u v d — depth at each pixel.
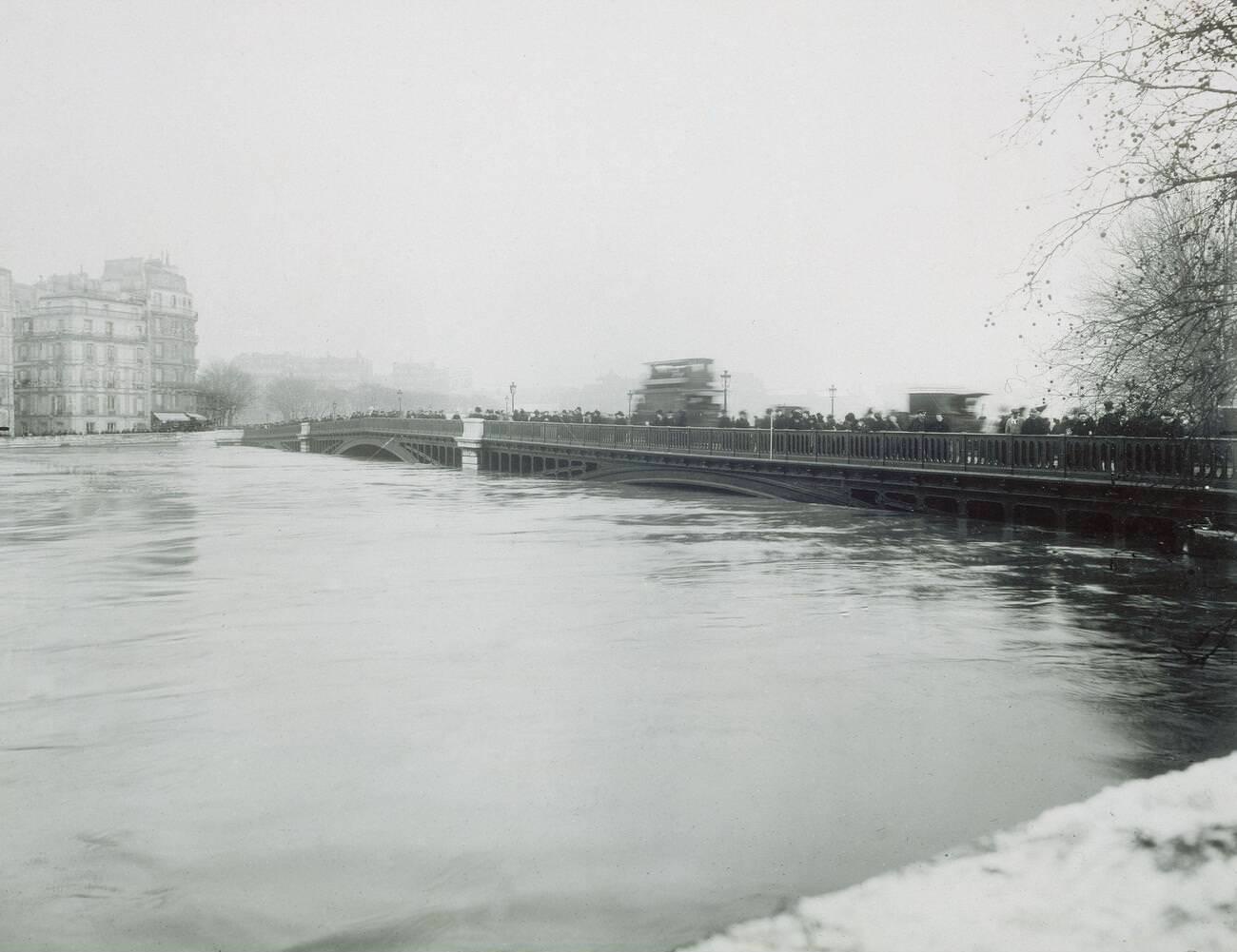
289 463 64.94
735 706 9.02
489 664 10.64
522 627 12.54
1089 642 11.30
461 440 51.94
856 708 8.91
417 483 42.59
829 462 25.23
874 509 25.27
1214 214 11.18
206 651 11.38
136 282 132.12
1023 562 17.11
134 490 39.53
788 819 6.44
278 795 6.96
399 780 7.24
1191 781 6.88
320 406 199.25
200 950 4.95
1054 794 6.75
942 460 22.34
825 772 7.29
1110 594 14.12
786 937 4.91
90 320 117.06
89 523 26.39
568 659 10.82
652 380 42.91
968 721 8.48
